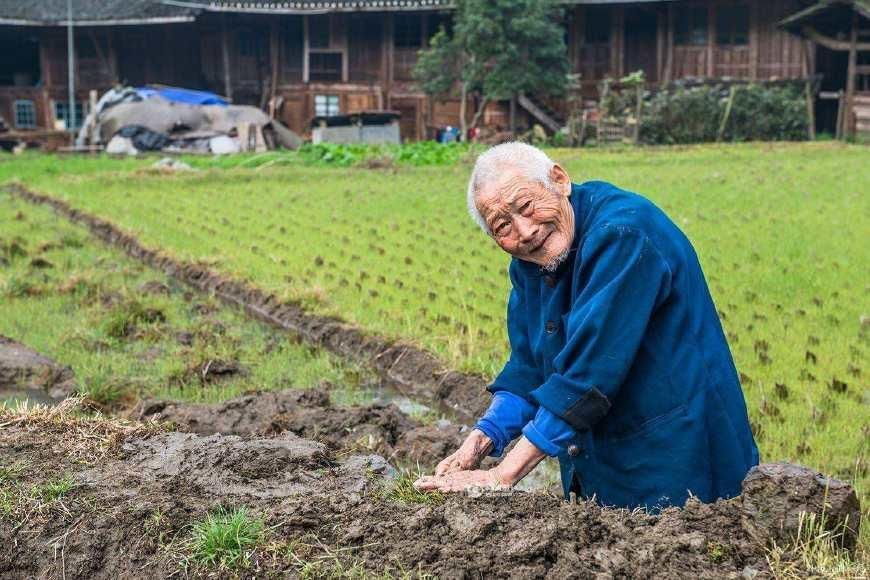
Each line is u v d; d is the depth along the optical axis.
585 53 37.34
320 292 9.56
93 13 37.97
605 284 3.29
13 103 40.28
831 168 20.80
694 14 35.81
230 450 4.52
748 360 7.19
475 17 31.97
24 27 39.28
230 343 8.31
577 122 33.22
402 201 17.20
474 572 3.23
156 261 12.26
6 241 13.05
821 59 35.38
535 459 3.38
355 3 35.69
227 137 32.94
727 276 9.95
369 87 38.44
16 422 4.99
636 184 18.20
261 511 3.78
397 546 3.42
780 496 3.48
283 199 17.94
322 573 3.34
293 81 39.41
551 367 3.59
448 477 3.64
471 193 3.45
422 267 11.22
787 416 6.03
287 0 36.28
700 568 3.22
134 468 4.39
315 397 6.52
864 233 12.29
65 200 17.88
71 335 8.37
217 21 38.66
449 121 38.25
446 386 7.07
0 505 4.04
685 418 3.43
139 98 34.59
